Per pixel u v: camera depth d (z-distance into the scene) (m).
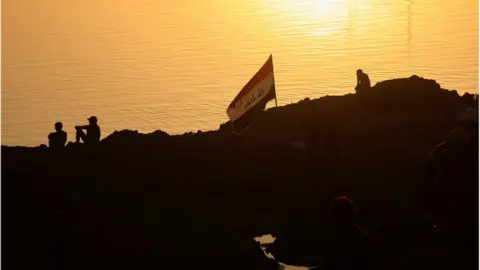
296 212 23.94
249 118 28.47
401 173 25.33
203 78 65.81
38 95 61.84
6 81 67.88
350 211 12.09
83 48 84.25
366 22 94.94
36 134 50.03
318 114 30.33
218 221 22.62
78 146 29.14
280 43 82.31
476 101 33.00
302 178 25.89
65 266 17.52
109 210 21.70
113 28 98.69
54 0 134.75
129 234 19.86
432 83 36.34
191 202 24.28
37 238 19.00
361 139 30.22
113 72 70.12
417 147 28.38
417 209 21.33
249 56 75.50
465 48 73.75
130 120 52.84
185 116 53.22
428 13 101.12
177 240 19.72
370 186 24.59
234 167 26.86
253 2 120.75
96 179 24.58
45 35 95.25
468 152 15.27
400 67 66.06
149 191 24.48
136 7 121.38
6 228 19.39
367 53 73.88
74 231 19.06
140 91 61.62
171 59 75.44
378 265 16.83
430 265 15.79
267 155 27.97
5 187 21.56
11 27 103.69
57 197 21.19
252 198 24.89
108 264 18.14
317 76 63.72
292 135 30.94
